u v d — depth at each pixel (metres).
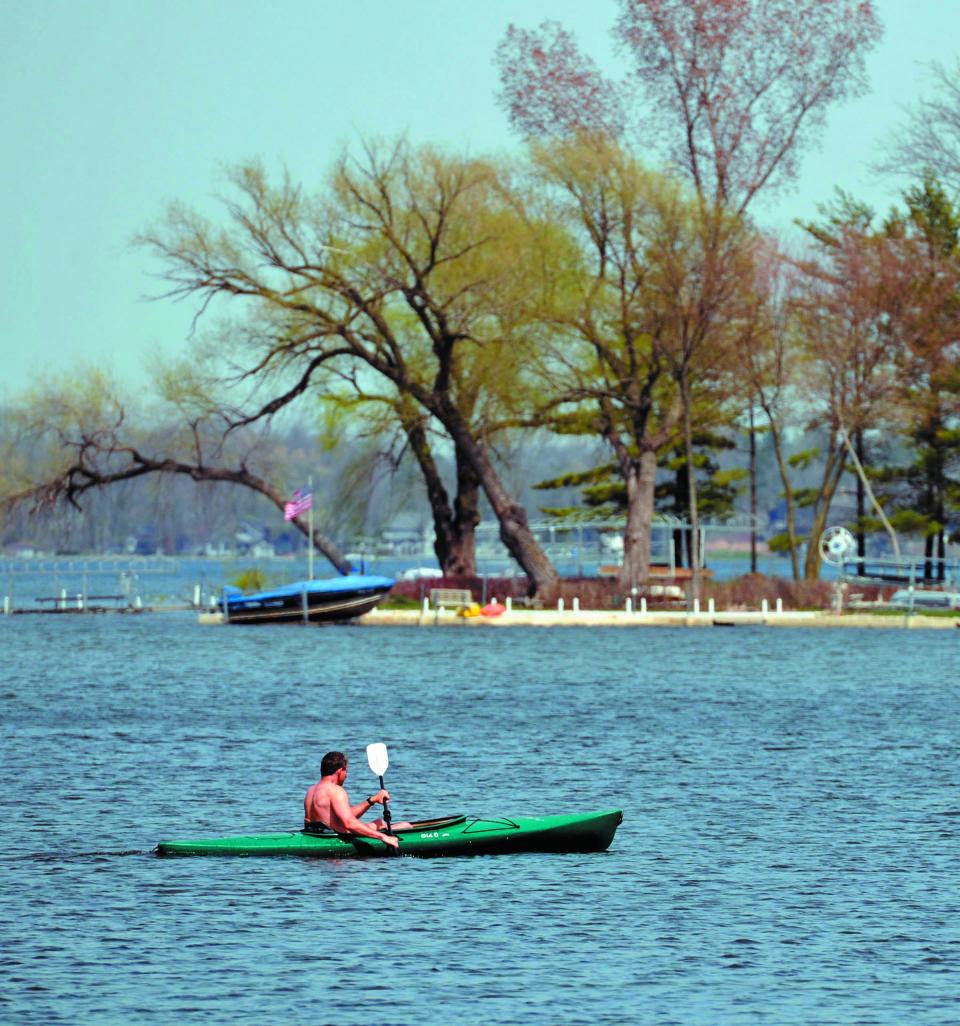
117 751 139.12
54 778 123.75
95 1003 69.50
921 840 100.75
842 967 74.38
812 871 92.12
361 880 89.25
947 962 75.19
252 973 73.44
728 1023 67.50
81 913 82.75
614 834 99.88
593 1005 69.50
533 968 74.19
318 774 127.00
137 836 101.38
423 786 122.00
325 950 76.69
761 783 122.94
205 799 115.00
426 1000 70.00
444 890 87.25
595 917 82.19
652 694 192.00
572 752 139.75
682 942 78.06
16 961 74.88
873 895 86.81
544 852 96.00
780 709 175.75
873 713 171.75
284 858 94.19
